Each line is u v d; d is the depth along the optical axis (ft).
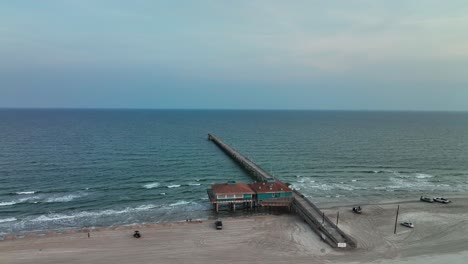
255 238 144.25
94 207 188.14
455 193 225.56
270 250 132.36
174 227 155.33
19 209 181.37
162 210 186.29
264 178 236.63
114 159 326.85
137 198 206.49
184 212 183.62
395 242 139.74
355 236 144.87
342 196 214.28
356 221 163.32
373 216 171.53
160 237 143.84
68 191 216.54
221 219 169.48
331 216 169.27
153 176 264.52
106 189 223.51
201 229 153.48
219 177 268.41
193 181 252.21
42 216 172.24
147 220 170.91
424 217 171.01
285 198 186.29
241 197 183.62
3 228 155.53
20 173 259.80
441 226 158.61
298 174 277.64
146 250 131.54
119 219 171.01
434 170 299.38
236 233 149.59
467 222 164.25
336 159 347.36
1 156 326.44
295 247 135.13
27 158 318.86
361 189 232.94
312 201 201.36
